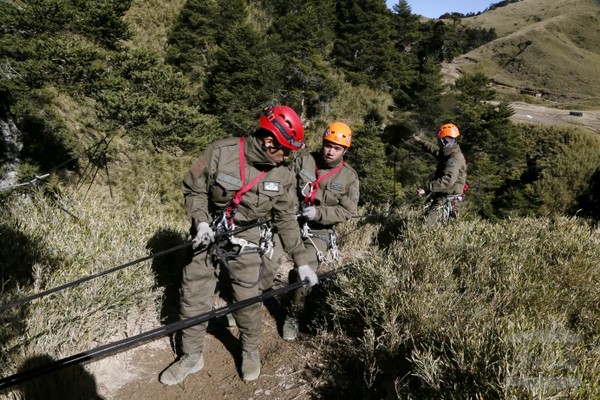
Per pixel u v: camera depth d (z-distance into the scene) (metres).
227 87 19.97
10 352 2.58
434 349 2.84
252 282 2.92
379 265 3.74
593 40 83.94
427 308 3.12
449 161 5.80
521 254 4.09
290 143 2.57
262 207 2.76
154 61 9.74
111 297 3.19
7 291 2.98
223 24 24.25
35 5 8.62
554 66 74.69
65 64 8.55
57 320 2.91
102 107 8.63
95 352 1.87
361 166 20.00
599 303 3.51
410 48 51.84
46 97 11.47
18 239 3.55
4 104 8.44
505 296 3.31
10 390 2.44
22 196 4.67
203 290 2.90
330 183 3.47
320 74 24.47
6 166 8.32
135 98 8.80
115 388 2.89
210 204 2.89
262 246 2.89
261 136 2.63
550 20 88.12
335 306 3.52
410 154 23.16
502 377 2.33
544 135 32.56
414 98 25.52
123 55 9.58
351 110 27.31
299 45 24.97
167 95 9.66
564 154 30.12
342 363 3.18
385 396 2.80
